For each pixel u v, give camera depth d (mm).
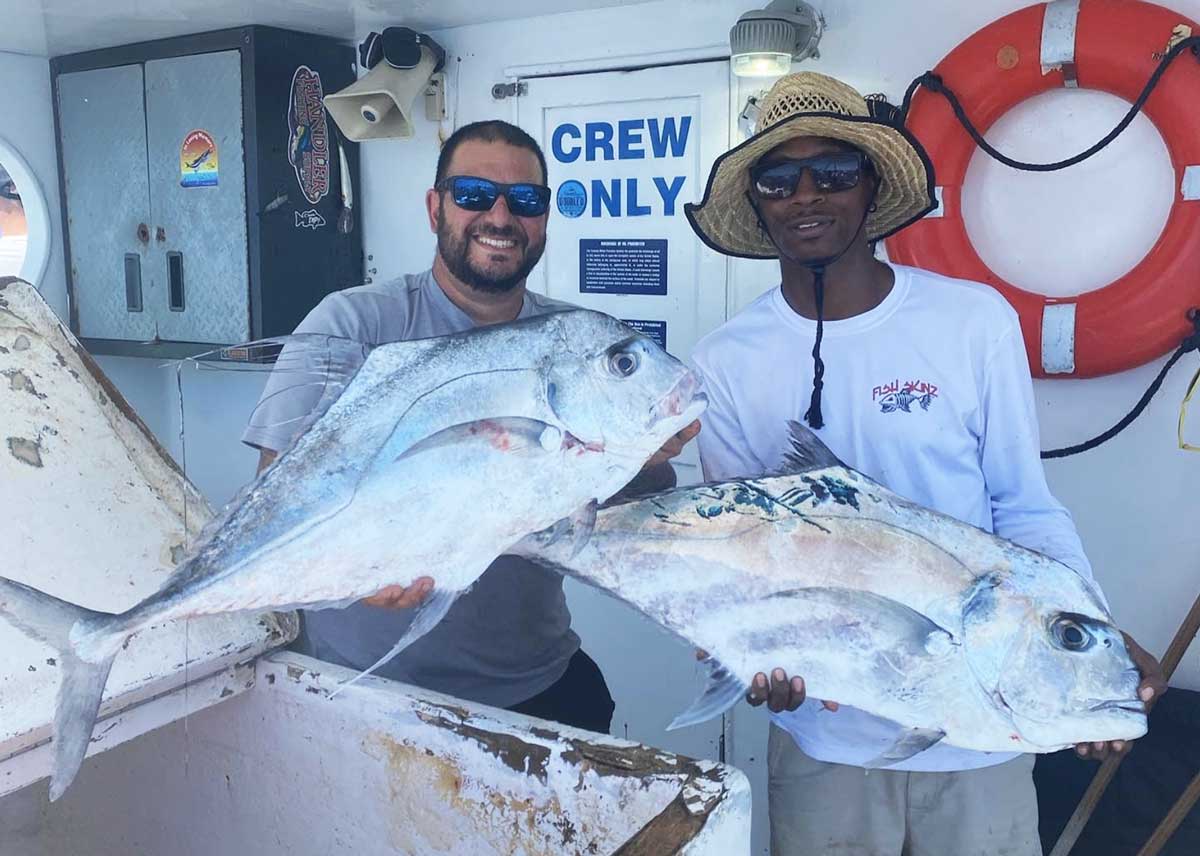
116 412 1870
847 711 1975
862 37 3279
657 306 3768
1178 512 3033
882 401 1979
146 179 4512
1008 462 1987
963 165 3090
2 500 1636
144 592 1682
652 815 1378
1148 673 1608
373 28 4121
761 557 1689
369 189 4379
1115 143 3025
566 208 3904
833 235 1940
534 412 1452
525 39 3891
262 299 4219
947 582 1637
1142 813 2631
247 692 1806
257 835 1843
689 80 3592
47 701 1496
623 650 3832
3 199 4871
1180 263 2838
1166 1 2912
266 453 1716
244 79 4109
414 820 1626
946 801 1978
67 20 4059
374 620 2260
